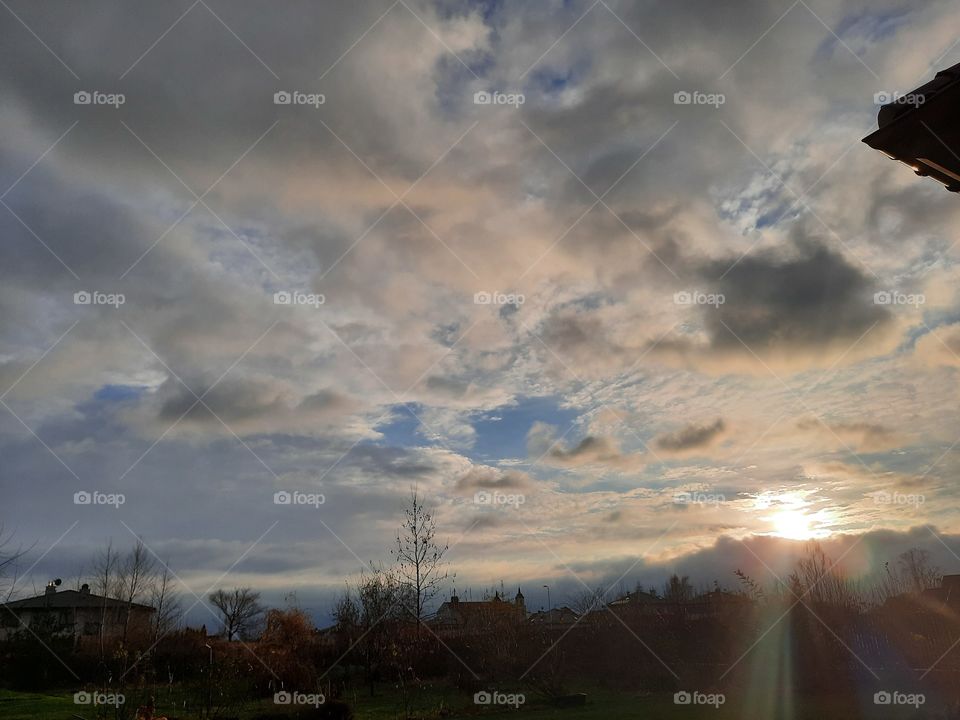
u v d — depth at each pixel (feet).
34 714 45.96
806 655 47.47
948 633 41.57
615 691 55.83
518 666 60.08
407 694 54.03
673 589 67.87
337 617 74.38
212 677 46.88
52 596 103.04
